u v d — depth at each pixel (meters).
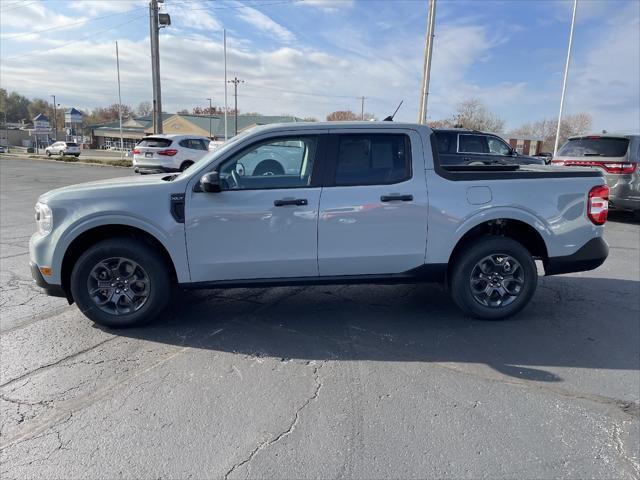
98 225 3.97
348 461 2.46
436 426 2.77
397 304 4.91
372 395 3.11
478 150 12.13
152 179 4.34
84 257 4.00
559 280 5.84
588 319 4.50
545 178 4.28
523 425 2.79
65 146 42.12
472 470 2.40
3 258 6.61
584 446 2.60
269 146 4.08
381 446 2.58
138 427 2.75
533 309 4.77
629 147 9.78
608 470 2.41
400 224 4.13
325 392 3.14
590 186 4.34
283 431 2.71
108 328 4.19
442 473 2.38
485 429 2.74
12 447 2.57
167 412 2.90
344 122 4.18
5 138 96.00
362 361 3.60
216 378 3.32
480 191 4.19
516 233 4.63
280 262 4.11
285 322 4.39
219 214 3.99
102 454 2.51
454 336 4.09
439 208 4.15
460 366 3.53
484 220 4.20
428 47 19.75
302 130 4.09
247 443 2.61
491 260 4.34
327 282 4.22
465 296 4.34
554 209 4.28
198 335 4.07
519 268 4.36
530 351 3.80
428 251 4.21
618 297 5.16
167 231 3.97
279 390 3.16
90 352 3.73
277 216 4.03
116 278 4.12
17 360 3.58
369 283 4.29
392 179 4.14
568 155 10.72
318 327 4.28
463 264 4.29
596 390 3.21
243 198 4.00
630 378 3.38
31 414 2.88
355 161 4.12
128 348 3.81
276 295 5.17
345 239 4.11
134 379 3.30
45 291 4.13
